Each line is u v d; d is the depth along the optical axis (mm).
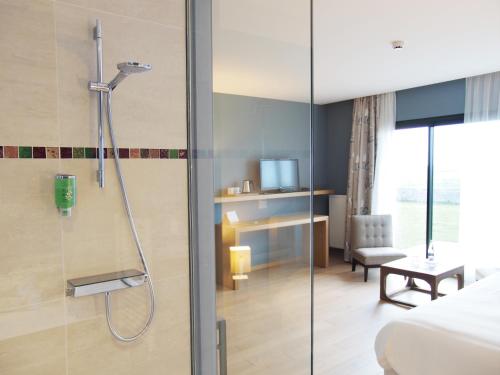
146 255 1577
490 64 3777
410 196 5191
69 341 1401
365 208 5594
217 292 1924
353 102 5770
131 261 1537
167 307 1648
